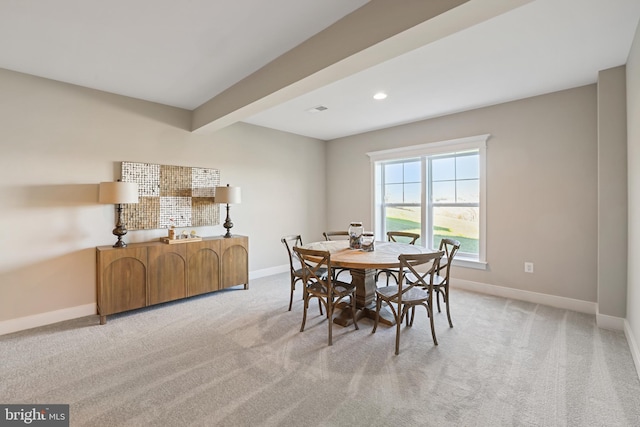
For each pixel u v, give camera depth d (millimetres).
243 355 2348
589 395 1850
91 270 3188
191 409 1741
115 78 2963
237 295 3844
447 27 1652
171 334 2719
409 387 1939
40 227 2910
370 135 5059
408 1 1673
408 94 3367
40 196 2906
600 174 2803
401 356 2326
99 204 3252
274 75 2602
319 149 5656
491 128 3764
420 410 1726
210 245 3713
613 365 2174
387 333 2740
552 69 2768
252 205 4680
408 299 2467
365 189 5164
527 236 3551
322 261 2631
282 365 2205
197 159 4039
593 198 3145
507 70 2779
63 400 1818
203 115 3670
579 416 1674
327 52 2135
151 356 2334
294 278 3346
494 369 2139
